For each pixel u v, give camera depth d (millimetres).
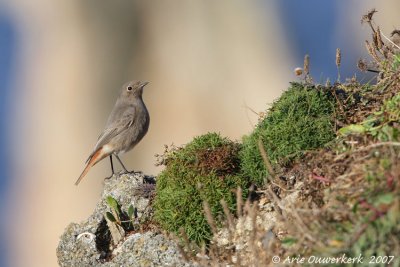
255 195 7699
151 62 19453
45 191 20984
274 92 19766
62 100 20922
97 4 20188
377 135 7055
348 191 6453
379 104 7824
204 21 19469
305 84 8102
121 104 11172
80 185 20391
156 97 19094
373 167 6430
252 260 6793
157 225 8078
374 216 5758
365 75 9688
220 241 7422
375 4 21172
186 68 19219
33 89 21750
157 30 19562
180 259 7434
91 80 20250
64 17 20750
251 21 20172
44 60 21547
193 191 7629
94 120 20375
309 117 7719
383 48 8484
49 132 21078
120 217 8297
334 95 7977
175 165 7855
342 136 7367
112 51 20016
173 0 19562
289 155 7527
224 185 7617
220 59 19359
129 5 19875
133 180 8727
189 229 7555
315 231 6070
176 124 18812
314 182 7051
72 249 8172
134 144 11164
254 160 7688
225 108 19047
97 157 11062
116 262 7777
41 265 21281
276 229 7098
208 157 7805
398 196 5770
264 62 19938
